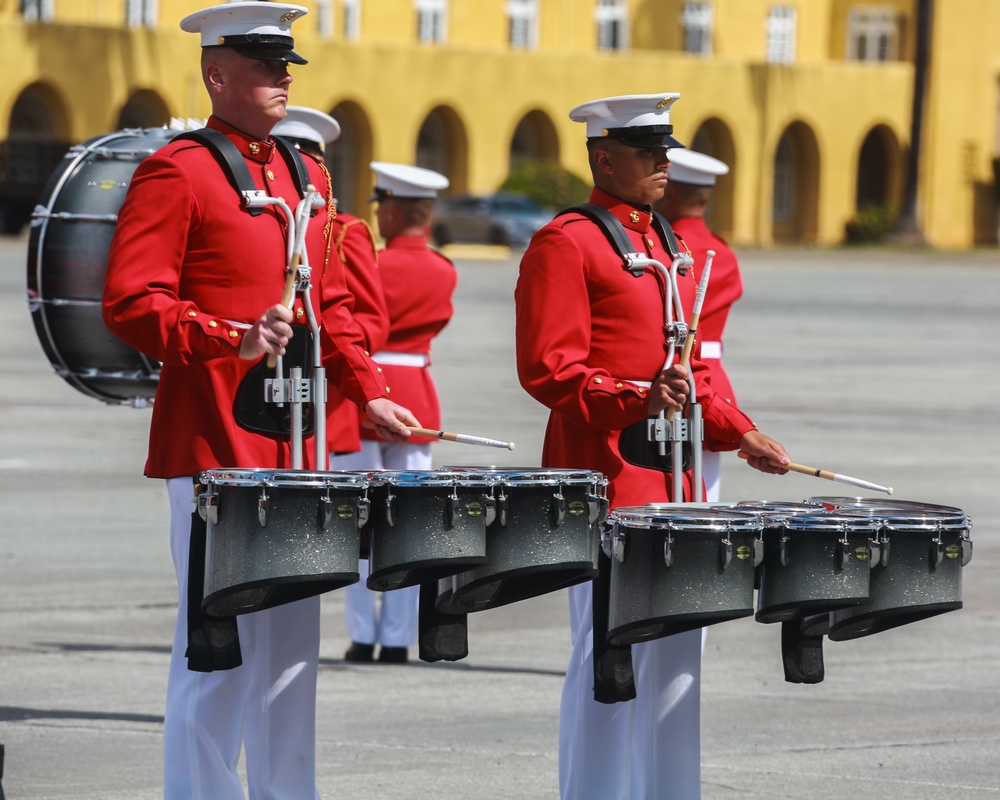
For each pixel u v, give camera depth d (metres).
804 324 75.38
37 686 20.88
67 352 19.00
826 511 13.38
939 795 17.20
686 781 14.45
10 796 16.69
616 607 13.22
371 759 18.25
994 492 35.62
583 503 12.98
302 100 133.38
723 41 160.62
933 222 165.75
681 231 20.91
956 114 166.12
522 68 144.75
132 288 13.24
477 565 12.70
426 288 22.70
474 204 129.75
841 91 161.00
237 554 12.42
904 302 89.19
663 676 14.41
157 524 31.19
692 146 157.50
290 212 13.70
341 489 12.40
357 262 20.77
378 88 137.38
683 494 14.60
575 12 151.88
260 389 13.67
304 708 14.09
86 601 25.30
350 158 139.38
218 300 13.57
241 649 13.57
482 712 20.27
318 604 14.14
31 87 125.94
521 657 23.11
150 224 13.40
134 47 125.50
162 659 22.30
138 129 19.69
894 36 166.50
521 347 14.43
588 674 14.57
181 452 13.70
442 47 140.75
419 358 22.75
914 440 43.12
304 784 14.10
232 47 13.66
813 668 13.91
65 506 32.66
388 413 14.09
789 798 17.03
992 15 167.62
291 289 13.41
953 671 22.52
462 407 45.88
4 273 87.62
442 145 146.50
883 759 18.47
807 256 140.38
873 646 23.91
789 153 163.88
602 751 14.57
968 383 55.97
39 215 18.86
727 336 69.38
